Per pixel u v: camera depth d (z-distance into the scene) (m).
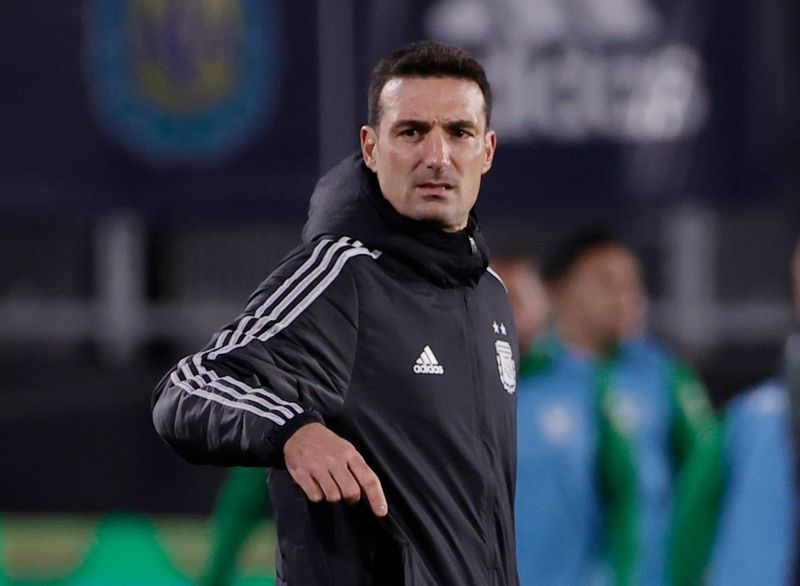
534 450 17.03
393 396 9.97
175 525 22.52
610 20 20.64
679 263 26.48
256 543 20.97
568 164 20.69
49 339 26.89
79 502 23.98
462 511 10.15
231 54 21.12
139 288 26.92
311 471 8.82
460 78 10.26
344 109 20.94
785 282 26.36
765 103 20.67
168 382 9.55
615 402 17.19
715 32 20.69
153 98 21.28
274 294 9.85
